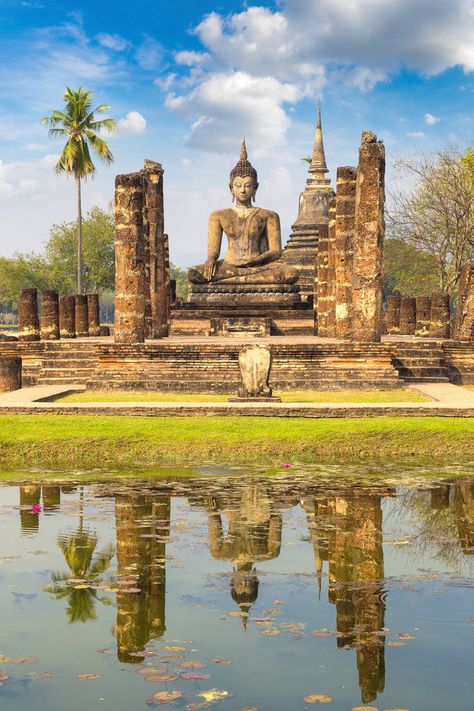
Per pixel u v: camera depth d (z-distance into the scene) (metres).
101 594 7.04
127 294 22.84
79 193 55.06
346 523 9.49
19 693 5.24
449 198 43.28
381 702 5.09
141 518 9.66
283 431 14.29
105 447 13.73
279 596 6.97
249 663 5.65
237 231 36.03
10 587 7.21
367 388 21.41
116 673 5.52
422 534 9.02
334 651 5.85
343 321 26.44
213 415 15.91
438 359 23.42
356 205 22.72
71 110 54.72
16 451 13.59
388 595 6.98
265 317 33.53
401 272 49.91
